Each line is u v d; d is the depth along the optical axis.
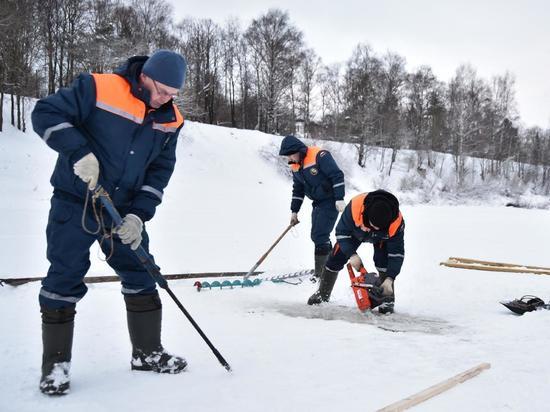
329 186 5.76
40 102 2.26
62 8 27.97
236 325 3.72
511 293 5.54
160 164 2.63
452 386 2.32
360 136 37.88
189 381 2.45
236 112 45.25
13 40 21.97
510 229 13.77
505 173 42.94
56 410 2.08
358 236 4.44
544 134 51.50
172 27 38.28
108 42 25.59
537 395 2.23
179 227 10.48
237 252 7.90
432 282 6.15
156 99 2.44
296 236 10.11
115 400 2.19
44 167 18.44
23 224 8.84
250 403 2.16
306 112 44.53
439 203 34.31
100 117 2.37
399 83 48.72
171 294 2.54
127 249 2.56
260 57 43.47
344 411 2.07
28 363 2.64
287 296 5.26
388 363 2.75
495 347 3.10
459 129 42.84
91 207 2.42
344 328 3.67
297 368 2.66
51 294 2.38
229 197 19.31
